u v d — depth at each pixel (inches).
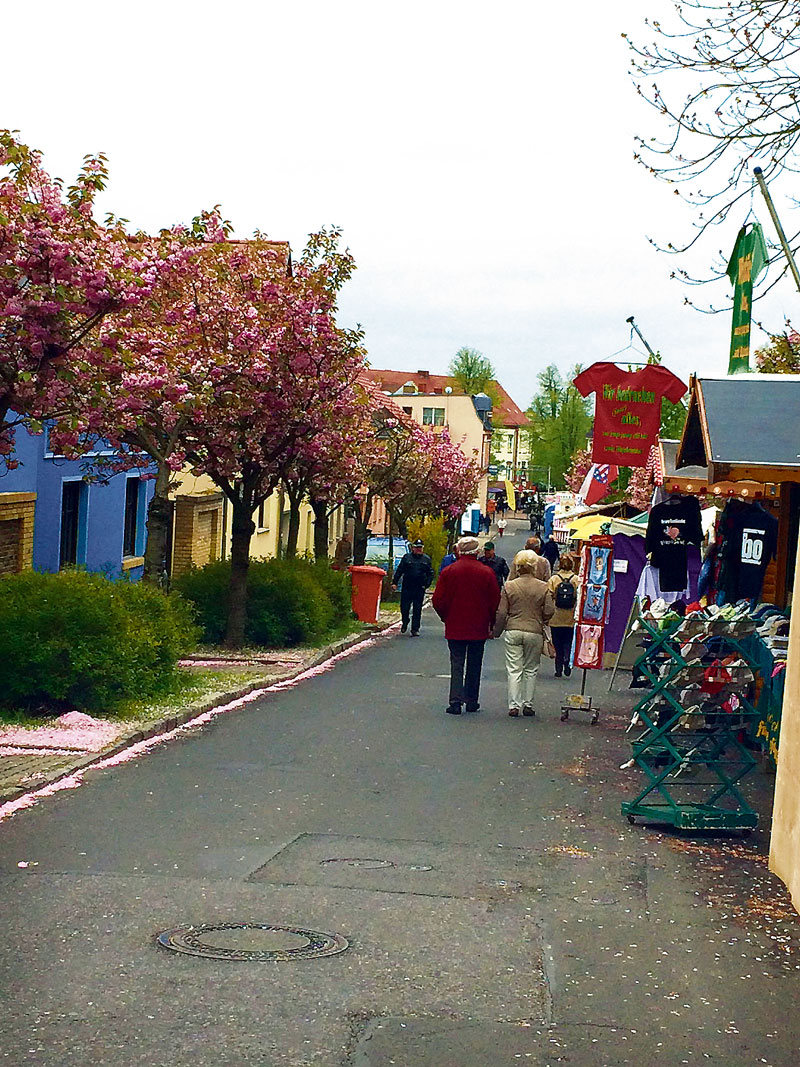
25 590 562.6
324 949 254.2
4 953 245.0
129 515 1116.5
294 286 813.9
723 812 378.6
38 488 871.1
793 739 318.7
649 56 393.7
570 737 558.6
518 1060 202.5
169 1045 201.9
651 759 497.0
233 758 472.4
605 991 237.6
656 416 672.4
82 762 439.5
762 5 374.0
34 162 460.1
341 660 882.1
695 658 392.5
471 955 255.1
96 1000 220.7
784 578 608.1
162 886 296.8
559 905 295.1
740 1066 205.0
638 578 845.8
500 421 5880.9
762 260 463.5
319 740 521.0
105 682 538.0
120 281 463.8
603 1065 202.5
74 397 482.3
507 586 625.0
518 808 402.3
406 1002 226.5
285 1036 207.6
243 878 306.5
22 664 523.5
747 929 281.6
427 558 1155.3
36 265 450.6
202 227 725.9
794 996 239.3
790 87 388.5
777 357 722.8
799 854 300.2
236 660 817.5
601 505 1460.4
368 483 1402.6
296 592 913.5
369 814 385.1
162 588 730.2
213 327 752.3
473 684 631.8
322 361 812.0
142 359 637.9
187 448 811.4
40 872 306.0
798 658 317.4
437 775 453.1
